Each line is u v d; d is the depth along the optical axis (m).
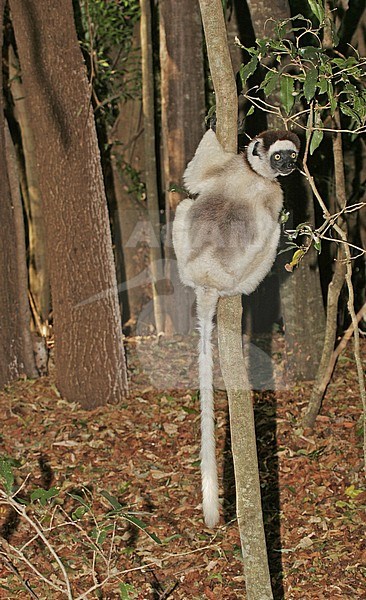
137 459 7.72
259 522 4.04
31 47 8.36
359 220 10.81
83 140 8.51
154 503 7.02
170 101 10.87
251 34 10.45
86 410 8.80
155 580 6.00
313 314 9.04
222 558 6.18
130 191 12.70
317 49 3.80
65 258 8.66
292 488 7.06
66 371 8.92
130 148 12.73
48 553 6.32
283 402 8.69
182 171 10.99
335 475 7.17
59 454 7.89
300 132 7.97
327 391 8.81
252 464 3.98
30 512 6.86
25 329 9.68
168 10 10.60
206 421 4.38
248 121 9.72
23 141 11.94
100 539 4.16
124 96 12.35
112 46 12.30
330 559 6.11
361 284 11.02
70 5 8.36
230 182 4.71
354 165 10.73
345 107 3.98
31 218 12.26
